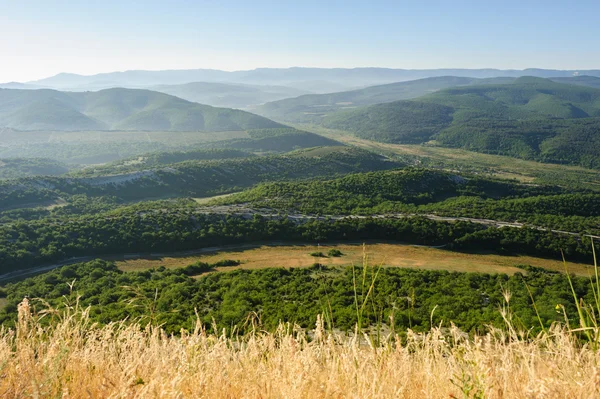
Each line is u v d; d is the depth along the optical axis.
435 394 3.13
